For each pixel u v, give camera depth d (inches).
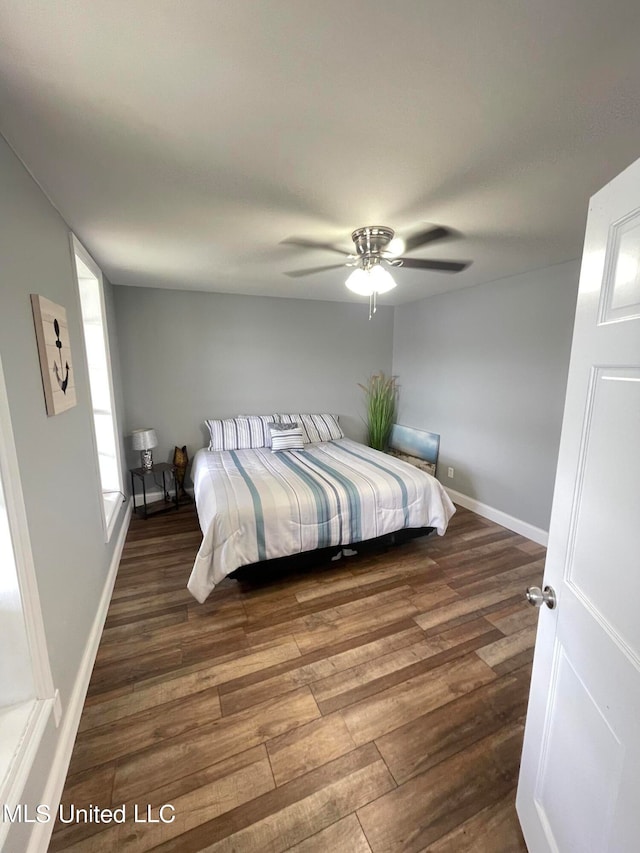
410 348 181.9
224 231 82.7
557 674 38.5
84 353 84.8
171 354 153.4
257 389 170.9
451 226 79.7
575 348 36.4
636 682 26.4
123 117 45.0
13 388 46.3
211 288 147.4
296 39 34.0
